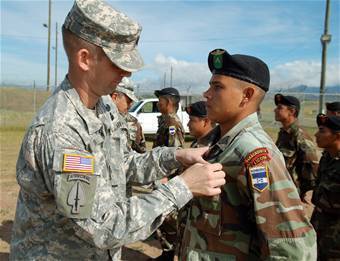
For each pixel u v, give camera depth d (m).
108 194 1.40
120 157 1.67
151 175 1.84
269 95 14.53
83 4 1.39
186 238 1.80
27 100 22.33
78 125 1.44
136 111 13.50
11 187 6.81
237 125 1.68
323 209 3.04
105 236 1.32
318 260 3.10
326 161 3.15
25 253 1.50
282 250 1.46
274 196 1.48
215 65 1.71
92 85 1.48
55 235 1.46
